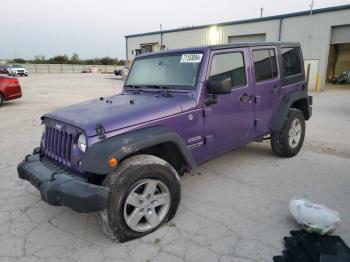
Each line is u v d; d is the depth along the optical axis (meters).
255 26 21.53
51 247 2.79
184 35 26.66
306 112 5.38
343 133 6.86
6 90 11.28
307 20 18.73
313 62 18.59
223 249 2.70
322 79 18.42
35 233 3.01
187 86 3.47
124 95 3.94
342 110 10.24
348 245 2.69
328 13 17.75
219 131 3.71
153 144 2.83
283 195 3.73
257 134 4.39
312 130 7.17
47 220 3.26
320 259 2.41
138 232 2.83
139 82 4.09
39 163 3.15
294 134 5.03
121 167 2.66
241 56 3.96
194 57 3.56
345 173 4.41
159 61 3.92
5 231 3.05
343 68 28.66
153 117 2.99
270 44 4.49
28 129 7.47
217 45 3.66
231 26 23.06
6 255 2.67
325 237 2.76
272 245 2.74
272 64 4.52
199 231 2.97
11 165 4.90
